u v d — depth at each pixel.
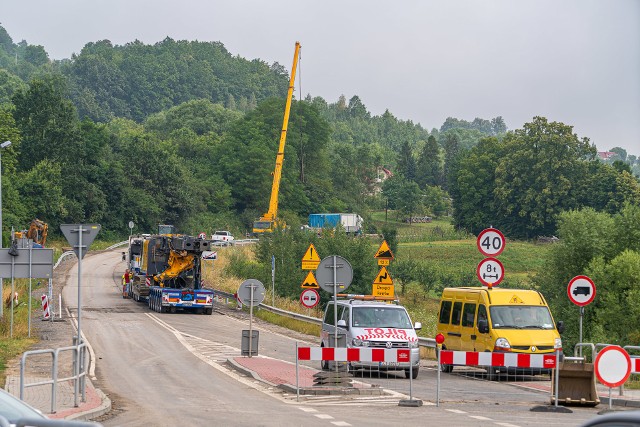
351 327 47.59
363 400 37.19
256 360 54.03
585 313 87.12
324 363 47.78
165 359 54.69
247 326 82.06
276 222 118.81
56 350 30.58
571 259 98.50
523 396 39.22
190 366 51.41
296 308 95.31
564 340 84.75
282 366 50.88
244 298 56.44
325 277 41.66
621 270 85.31
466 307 49.88
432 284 165.00
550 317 47.88
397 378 47.59
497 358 35.41
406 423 29.58
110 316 85.31
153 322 80.69
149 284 98.75
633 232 96.44
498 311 47.53
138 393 39.09
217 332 75.00
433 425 29.08
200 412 32.53
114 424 29.14
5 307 82.25
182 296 91.44
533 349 45.97
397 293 165.38
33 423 13.23
